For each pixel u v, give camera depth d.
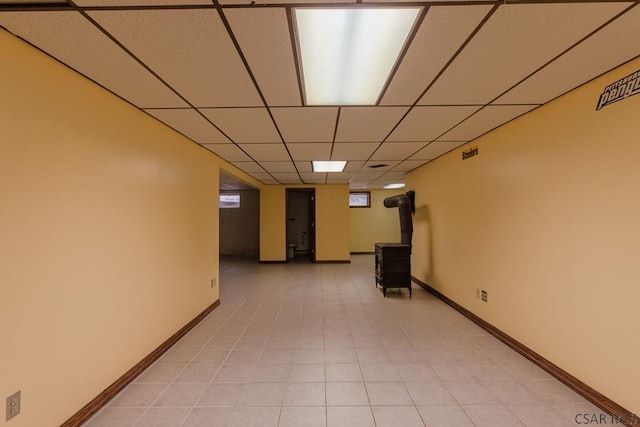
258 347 2.90
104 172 2.03
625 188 1.75
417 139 3.41
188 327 3.29
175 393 2.15
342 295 4.80
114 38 1.46
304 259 8.62
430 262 4.91
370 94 2.16
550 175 2.32
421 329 3.33
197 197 3.54
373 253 9.92
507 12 1.30
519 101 2.31
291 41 1.51
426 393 2.13
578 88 2.06
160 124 2.74
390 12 1.31
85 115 1.87
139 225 2.42
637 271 1.69
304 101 2.28
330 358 2.66
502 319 2.98
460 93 2.15
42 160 1.58
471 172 3.53
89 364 1.89
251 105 2.34
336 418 1.89
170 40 1.49
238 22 1.36
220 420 1.87
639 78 1.67
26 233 1.50
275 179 6.94
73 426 1.75
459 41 1.52
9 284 1.42
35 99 1.54
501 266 2.98
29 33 1.41
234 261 8.35
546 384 2.21
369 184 8.23
